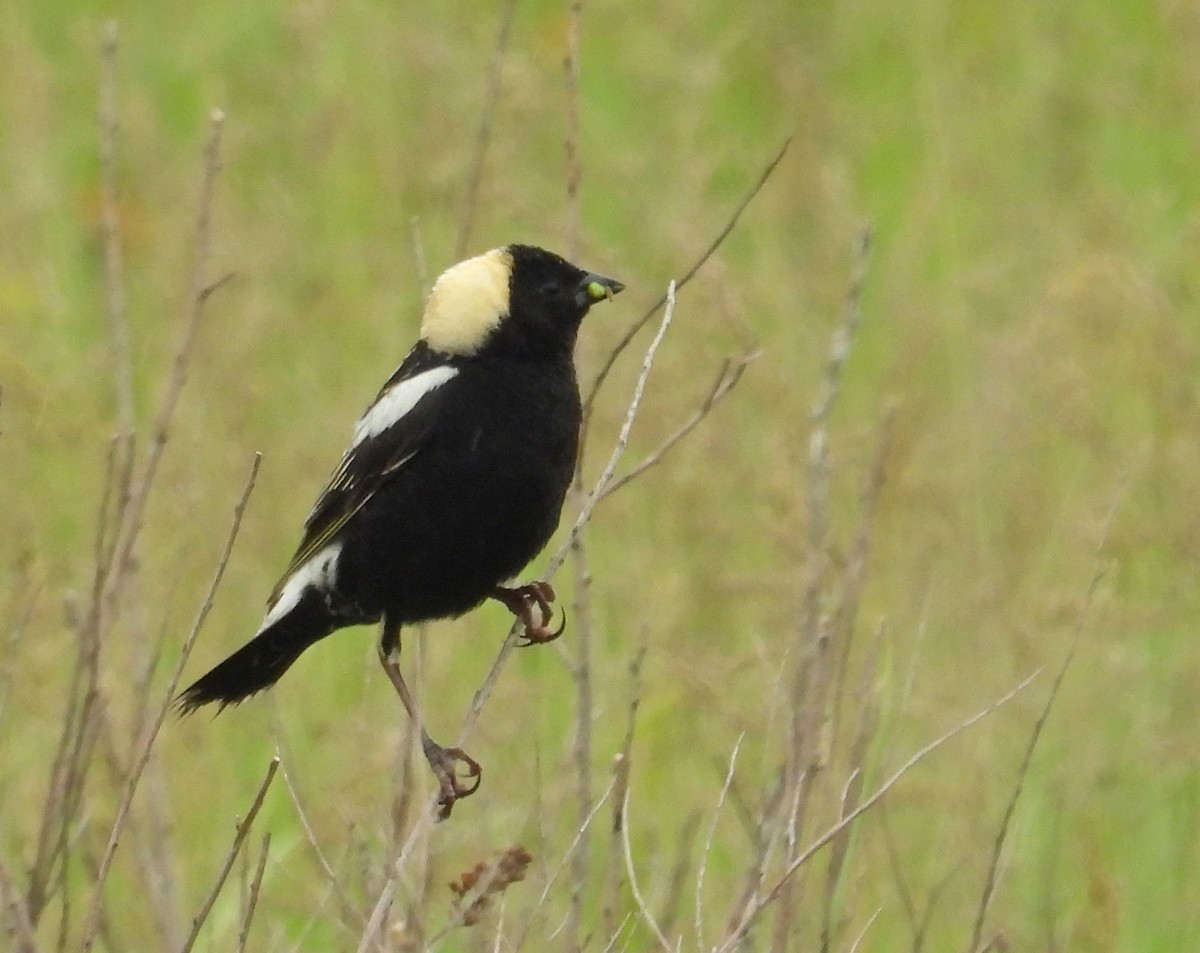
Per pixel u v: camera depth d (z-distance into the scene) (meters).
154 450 8.55
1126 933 10.66
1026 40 18.84
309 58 17.58
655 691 11.78
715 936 8.84
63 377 13.78
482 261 9.95
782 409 13.57
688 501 12.93
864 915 9.98
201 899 10.54
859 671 11.17
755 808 9.90
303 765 11.59
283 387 14.52
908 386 14.38
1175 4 17.47
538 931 8.07
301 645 10.06
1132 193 17.30
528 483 9.77
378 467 9.75
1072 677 11.56
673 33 17.58
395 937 6.79
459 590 9.93
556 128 16.66
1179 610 12.08
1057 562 12.57
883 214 17.64
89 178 18.19
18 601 9.59
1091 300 14.00
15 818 10.47
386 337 15.08
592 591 12.63
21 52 18.14
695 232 14.91
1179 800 11.32
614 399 13.42
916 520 12.63
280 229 16.00
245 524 12.89
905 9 19.39
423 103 16.77
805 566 11.49
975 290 15.38
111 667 11.37
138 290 16.53
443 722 11.40
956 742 11.06
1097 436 13.46
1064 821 10.90
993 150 17.56
